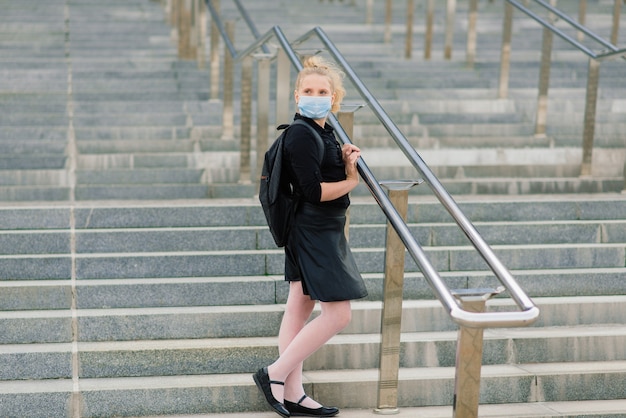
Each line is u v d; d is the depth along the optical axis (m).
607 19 12.68
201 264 5.96
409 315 5.65
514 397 5.19
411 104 9.16
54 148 8.06
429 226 6.41
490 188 7.50
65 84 9.55
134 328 5.44
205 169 7.68
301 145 4.51
